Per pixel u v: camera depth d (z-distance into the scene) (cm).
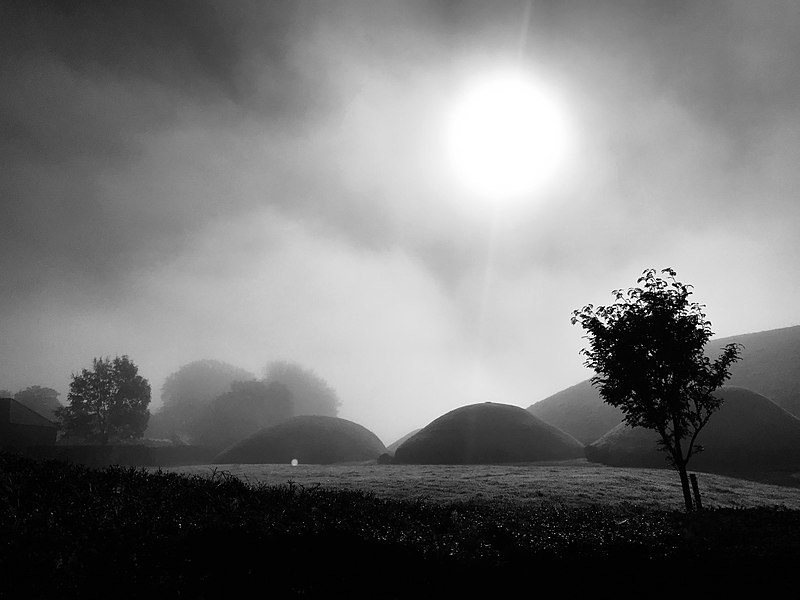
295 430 8812
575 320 2191
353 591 781
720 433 5272
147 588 658
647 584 885
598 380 2158
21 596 595
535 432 6731
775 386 8144
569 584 879
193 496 1059
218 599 693
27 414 7475
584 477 3488
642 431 5491
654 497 2631
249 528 834
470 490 2786
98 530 772
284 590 741
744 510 1484
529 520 1210
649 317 2039
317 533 864
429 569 852
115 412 7906
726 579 902
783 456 5006
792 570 923
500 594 854
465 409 7612
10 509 802
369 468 4775
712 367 2069
